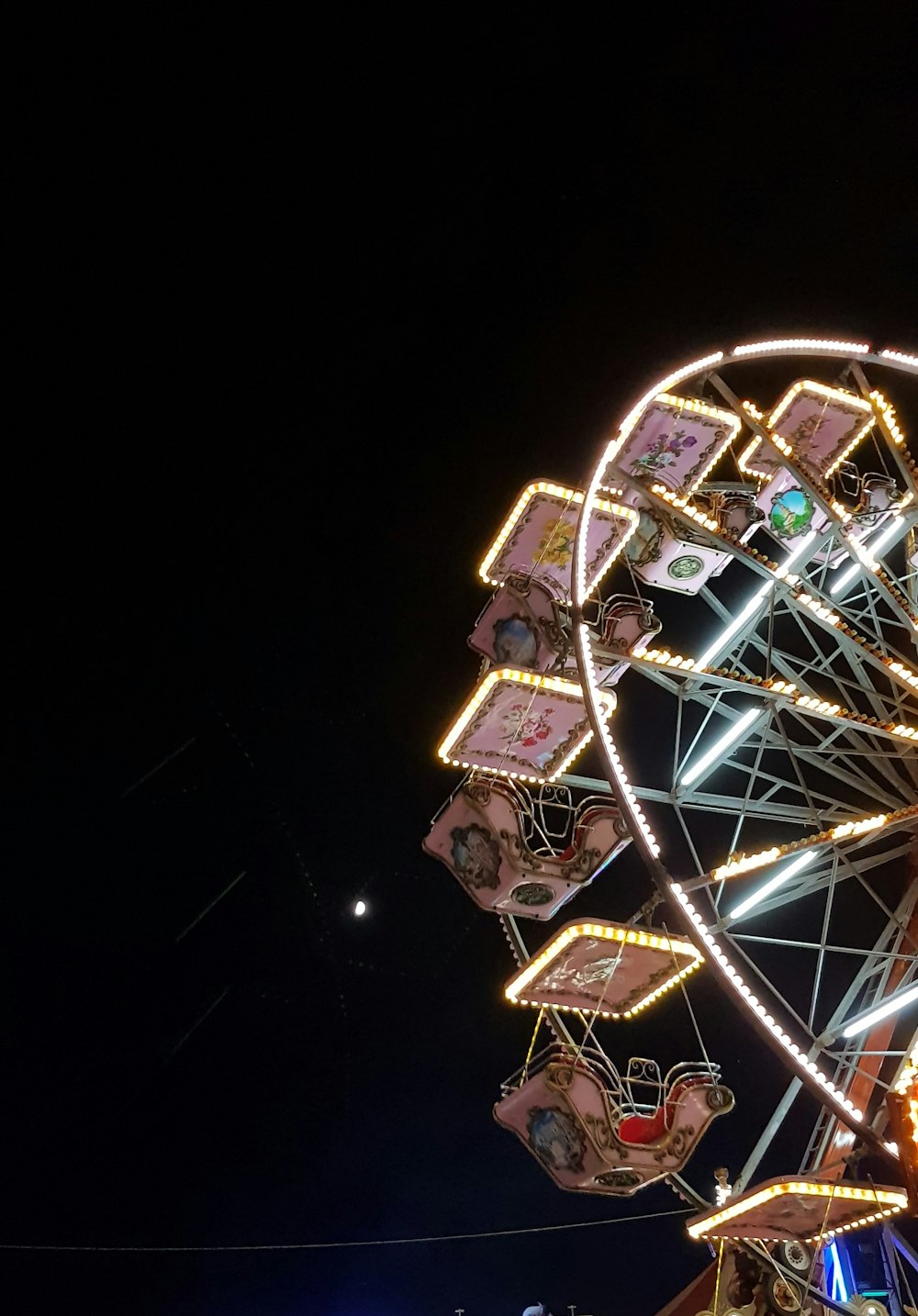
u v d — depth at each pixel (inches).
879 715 445.1
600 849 407.2
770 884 394.0
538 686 399.9
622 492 494.3
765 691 417.4
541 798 444.5
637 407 417.7
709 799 418.9
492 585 493.0
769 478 515.8
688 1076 376.2
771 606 445.4
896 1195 332.2
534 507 470.0
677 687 440.8
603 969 391.9
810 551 460.1
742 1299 372.2
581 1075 366.6
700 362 435.2
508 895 413.1
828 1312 381.1
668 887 349.1
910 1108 253.1
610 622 418.0
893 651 454.9
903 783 423.2
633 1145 363.3
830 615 446.3
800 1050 336.5
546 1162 381.1
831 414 509.0
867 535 479.2
